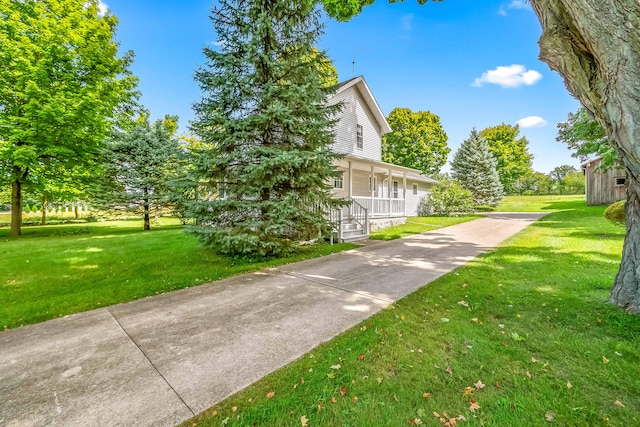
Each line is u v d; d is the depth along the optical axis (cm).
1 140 1034
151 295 438
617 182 1841
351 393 202
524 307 346
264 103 633
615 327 284
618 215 716
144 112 1519
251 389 211
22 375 234
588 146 1072
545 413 179
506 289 416
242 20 627
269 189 666
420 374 222
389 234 1060
